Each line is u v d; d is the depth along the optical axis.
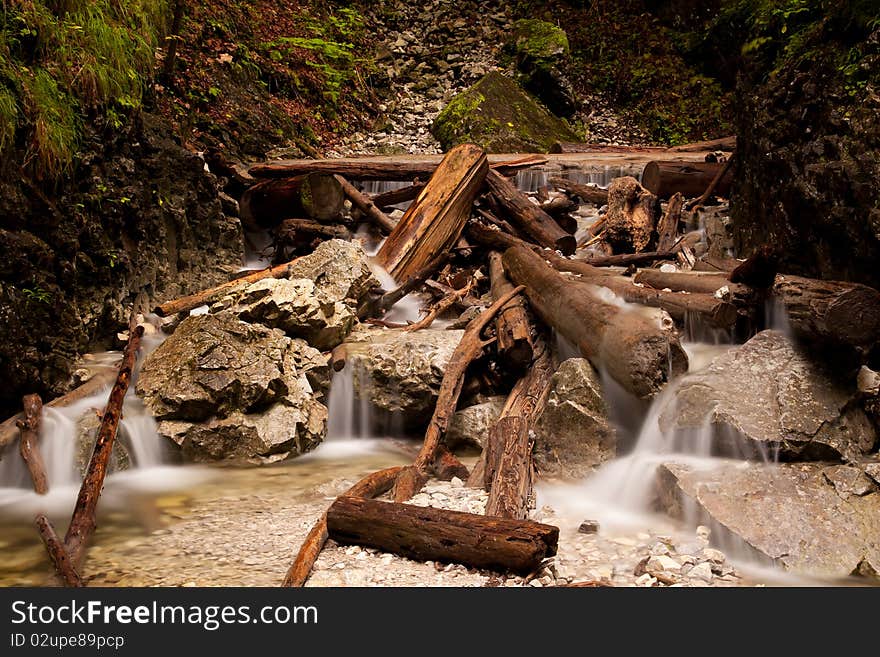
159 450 6.04
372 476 5.27
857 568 4.09
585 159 13.83
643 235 10.02
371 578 3.99
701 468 4.79
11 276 6.13
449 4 21.03
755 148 8.36
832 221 5.95
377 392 6.70
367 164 11.23
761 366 5.30
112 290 7.33
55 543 4.30
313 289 7.05
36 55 6.71
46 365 6.35
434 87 18.66
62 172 6.70
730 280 6.38
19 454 5.64
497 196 10.24
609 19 20.95
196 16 14.60
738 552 4.28
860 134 5.79
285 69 15.96
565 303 6.46
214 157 11.08
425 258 9.26
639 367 5.33
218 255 9.31
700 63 19.97
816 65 6.87
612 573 4.04
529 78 18.41
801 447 4.82
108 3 7.72
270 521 4.88
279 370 6.35
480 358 6.76
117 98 7.55
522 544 3.94
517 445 5.46
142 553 4.41
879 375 5.02
